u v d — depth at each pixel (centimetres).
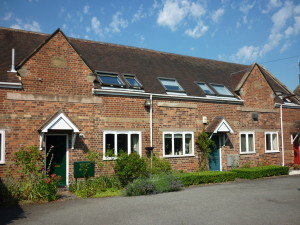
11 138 1129
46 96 1207
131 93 1408
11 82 1138
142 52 1911
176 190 1200
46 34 1614
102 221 749
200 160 1597
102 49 1727
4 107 1124
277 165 1842
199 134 1592
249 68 1878
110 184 1225
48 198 991
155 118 1484
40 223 736
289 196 1062
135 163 1216
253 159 1797
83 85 1299
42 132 1166
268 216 791
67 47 1277
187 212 833
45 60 1223
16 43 1427
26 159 1071
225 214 812
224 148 1689
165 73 1728
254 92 1848
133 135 1424
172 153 1520
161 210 856
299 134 2055
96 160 1276
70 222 743
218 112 1686
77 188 1121
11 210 869
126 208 884
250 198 1027
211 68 2078
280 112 1966
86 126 1293
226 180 1441
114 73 1500
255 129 1830
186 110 1580
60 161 1248
